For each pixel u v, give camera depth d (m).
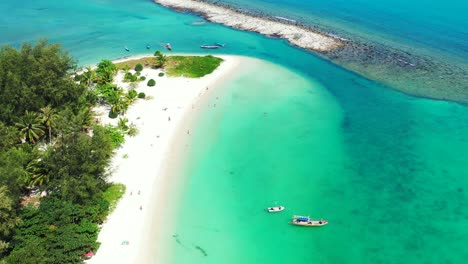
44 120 68.75
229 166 69.44
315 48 127.50
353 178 68.50
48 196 54.91
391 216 60.53
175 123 80.56
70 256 47.12
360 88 103.06
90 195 56.44
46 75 71.62
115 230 54.59
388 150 77.19
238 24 147.00
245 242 54.59
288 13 165.50
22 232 49.06
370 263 52.25
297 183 66.38
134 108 84.44
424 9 182.75
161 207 59.28
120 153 69.88
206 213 58.97
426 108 94.38
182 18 152.75
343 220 59.25
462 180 69.44
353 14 169.62
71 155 56.66
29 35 124.69
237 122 83.00
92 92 82.62
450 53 129.38
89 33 131.00
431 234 57.38
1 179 49.84
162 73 100.56
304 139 78.81
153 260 50.84
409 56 124.81
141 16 152.88
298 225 57.69
